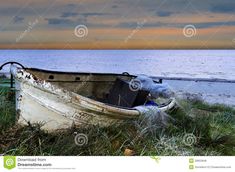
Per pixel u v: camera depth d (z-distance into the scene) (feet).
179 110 22.52
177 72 150.10
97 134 17.10
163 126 19.02
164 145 17.11
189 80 89.04
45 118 18.06
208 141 18.71
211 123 21.17
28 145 15.88
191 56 211.00
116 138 17.56
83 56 206.49
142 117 18.88
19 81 17.69
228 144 18.86
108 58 220.23
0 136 16.55
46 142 16.56
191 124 20.07
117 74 25.39
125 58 221.66
